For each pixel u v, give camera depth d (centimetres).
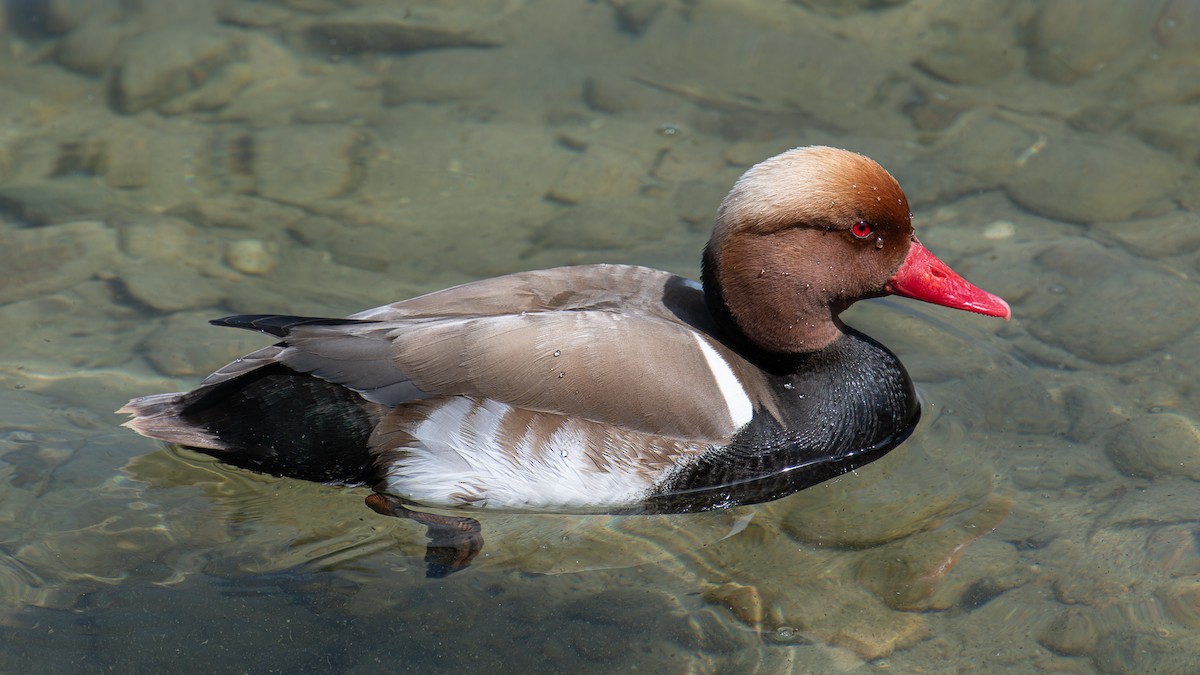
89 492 877
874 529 855
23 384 979
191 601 783
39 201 1205
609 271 948
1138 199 1188
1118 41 1418
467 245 1153
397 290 1091
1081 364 997
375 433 851
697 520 880
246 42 1457
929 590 790
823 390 921
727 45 1442
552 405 845
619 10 1514
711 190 1219
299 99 1370
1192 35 1417
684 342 880
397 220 1191
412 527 862
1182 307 1046
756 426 890
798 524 869
